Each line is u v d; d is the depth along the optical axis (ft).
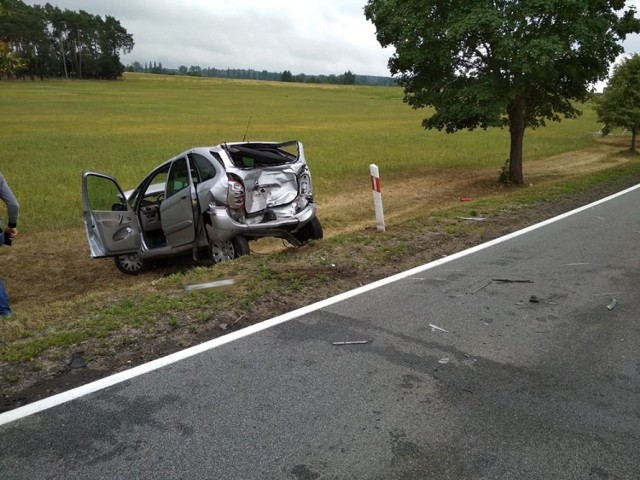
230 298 17.67
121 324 15.46
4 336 14.83
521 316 16.34
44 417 10.95
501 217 31.99
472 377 12.54
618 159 72.95
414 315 16.38
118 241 27.25
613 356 13.65
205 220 24.13
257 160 25.46
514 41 42.09
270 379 12.43
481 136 107.24
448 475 9.19
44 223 37.32
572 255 23.39
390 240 25.95
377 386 12.12
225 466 9.42
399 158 72.08
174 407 11.28
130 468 9.38
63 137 99.66
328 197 47.11
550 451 9.82
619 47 47.65
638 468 9.35
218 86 392.27
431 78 50.90
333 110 204.85
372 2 50.11
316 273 20.58
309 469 9.34
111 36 467.52
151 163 65.72
